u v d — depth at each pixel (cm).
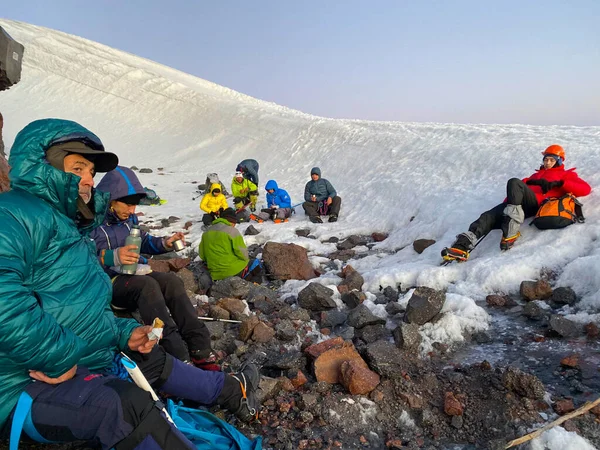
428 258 602
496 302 443
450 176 888
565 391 305
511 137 1046
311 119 2277
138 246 336
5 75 608
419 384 329
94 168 248
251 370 303
